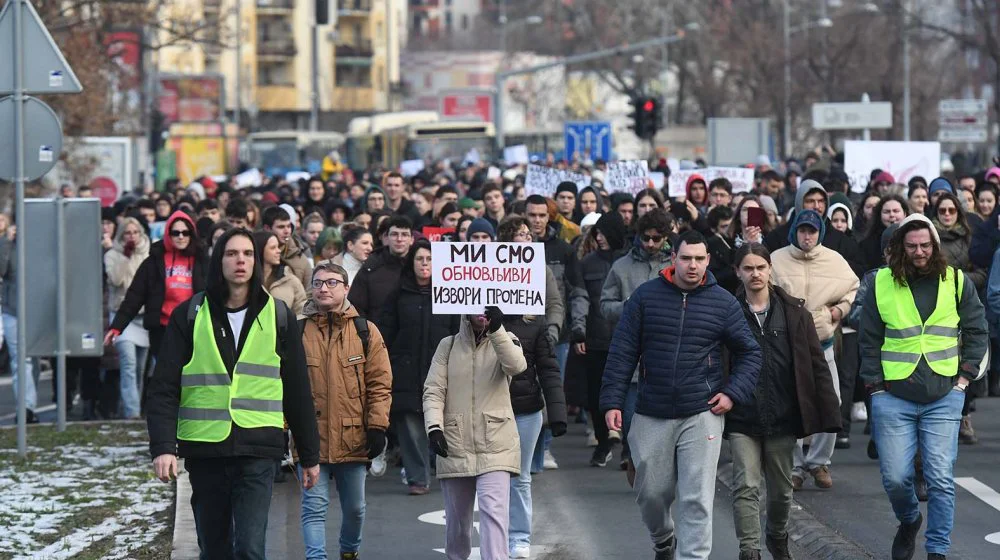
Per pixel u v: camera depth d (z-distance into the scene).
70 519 21.33
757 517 17.50
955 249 27.30
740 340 16.88
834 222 26.44
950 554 18.95
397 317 22.75
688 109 156.75
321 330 18.06
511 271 18.14
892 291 17.94
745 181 41.94
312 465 15.15
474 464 17.23
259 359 14.73
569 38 160.00
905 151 44.91
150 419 14.55
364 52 199.00
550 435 25.23
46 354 28.02
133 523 21.17
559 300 22.53
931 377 17.70
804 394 17.58
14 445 27.38
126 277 31.12
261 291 14.84
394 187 38.03
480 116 132.00
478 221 22.11
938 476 17.67
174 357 14.66
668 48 147.38
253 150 136.88
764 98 123.56
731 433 17.67
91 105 65.69
